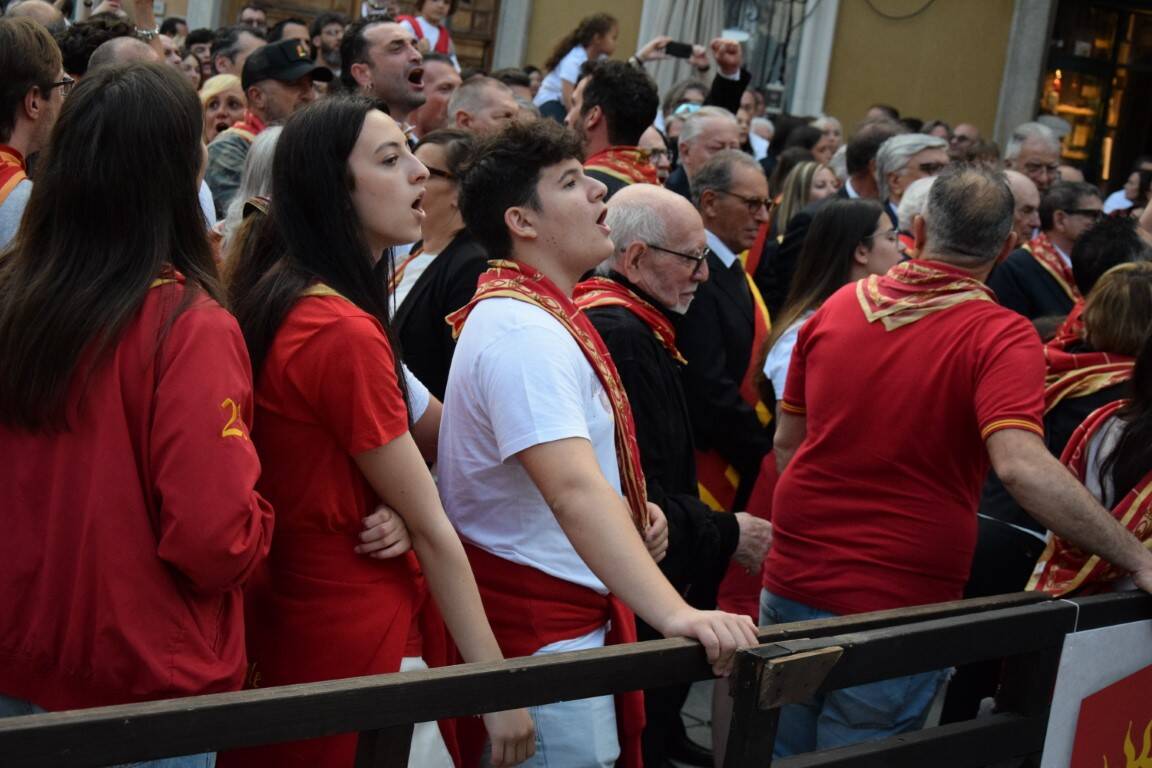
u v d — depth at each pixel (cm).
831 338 289
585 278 358
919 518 276
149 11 483
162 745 140
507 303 216
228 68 585
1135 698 262
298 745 200
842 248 367
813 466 289
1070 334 344
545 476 202
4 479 176
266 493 203
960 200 273
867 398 279
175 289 177
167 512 169
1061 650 241
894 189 512
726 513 301
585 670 175
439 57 510
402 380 217
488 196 226
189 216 181
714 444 360
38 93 253
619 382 228
